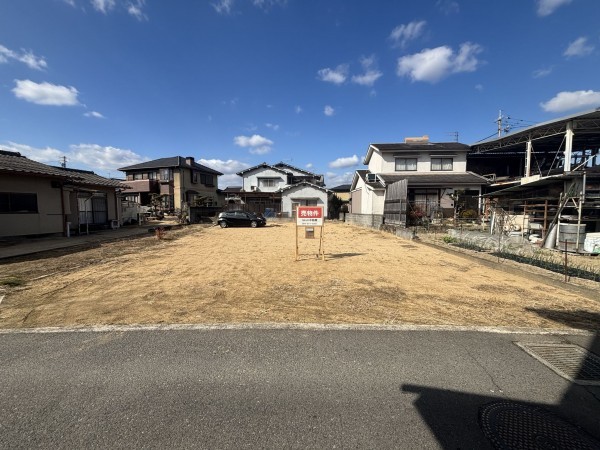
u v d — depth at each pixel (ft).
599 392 7.38
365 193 70.79
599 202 27.81
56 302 14.03
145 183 96.78
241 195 94.48
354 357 8.82
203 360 8.58
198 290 16.22
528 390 7.41
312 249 31.76
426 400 6.98
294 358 8.72
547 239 29.66
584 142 65.41
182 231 52.29
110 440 5.73
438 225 50.90
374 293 15.88
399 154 71.00
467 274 20.33
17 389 7.28
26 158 43.93
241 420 6.27
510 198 39.37
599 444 5.76
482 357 8.93
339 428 6.08
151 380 7.64
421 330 10.75
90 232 46.78
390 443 5.72
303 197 89.92
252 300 14.56
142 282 17.85
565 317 12.50
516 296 15.40
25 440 5.72
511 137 61.67
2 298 14.57
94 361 8.52
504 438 5.87
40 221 38.70
